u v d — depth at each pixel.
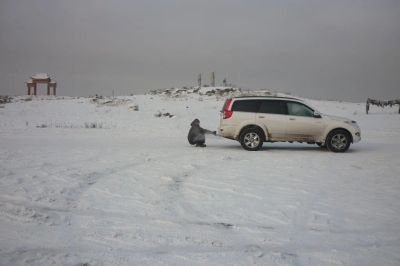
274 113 15.15
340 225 6.58
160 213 6.99
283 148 16.12
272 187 8.97
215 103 41.88
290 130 15.05
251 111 15.20
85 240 5.75
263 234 6.11
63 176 9.46
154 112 36.19
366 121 32.56
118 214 6.90
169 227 6.32
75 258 5.11
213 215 6.94
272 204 7.64
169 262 5.05
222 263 5.04
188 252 5.38
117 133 21.28
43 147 14.69
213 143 17.55
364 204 7.78
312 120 15.02
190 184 9.08
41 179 9.08
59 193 8.00
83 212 6.97
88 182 9.01
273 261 5.13
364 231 6.32
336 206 7.62
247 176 10.07
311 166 11.68
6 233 5.96
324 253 5.43
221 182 9.34
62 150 13.88
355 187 9.15
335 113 39.44
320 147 16.45
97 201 7.60
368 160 12.91
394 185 9.39
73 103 44.34
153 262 5.04
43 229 6.15
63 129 23.02
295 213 7.14
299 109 15.25
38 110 37.94
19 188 8.25
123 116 33.56
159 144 16.55
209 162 12.02
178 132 22.19
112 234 5.98
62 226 6.30
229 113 15.21
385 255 5.40
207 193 8.32
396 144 18.09
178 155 13.29
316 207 7.52
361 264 5.10
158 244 5.64
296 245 5.71
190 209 7.24
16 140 17.39
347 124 14.98
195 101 43.72
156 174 10.05
